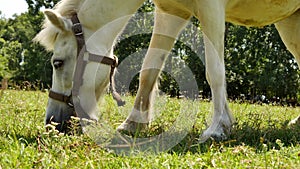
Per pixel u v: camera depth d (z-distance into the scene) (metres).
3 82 4.73
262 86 32.16
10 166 2.84
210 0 4.53
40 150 3.22
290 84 32.44
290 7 5.82
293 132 4.96
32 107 6.77
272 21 5.92
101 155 3.28
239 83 32.84
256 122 5.22
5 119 5.20
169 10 5.02
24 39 48.03
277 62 32.72
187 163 3.02
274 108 10.00
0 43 47.59
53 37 4.20
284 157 3.37
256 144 4.07
